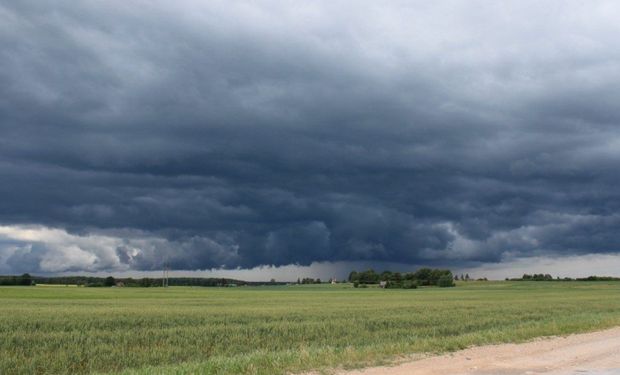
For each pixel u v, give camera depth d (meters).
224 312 45.53
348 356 16.91
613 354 18.50
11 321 33.88
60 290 119.06
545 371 15.07
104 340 25.84
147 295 95.69
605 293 110.19
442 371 14.95
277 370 14.66
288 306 57.88
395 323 34.38
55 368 18.88
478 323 33.91
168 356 21.06
